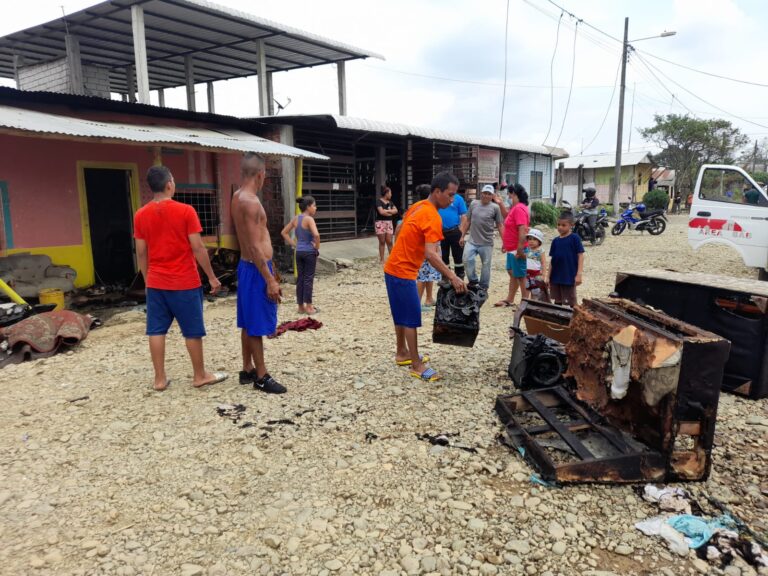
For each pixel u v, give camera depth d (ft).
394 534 9.09
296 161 41.01
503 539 8.93
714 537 8.82
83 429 12.97
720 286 15.31
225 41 44.73
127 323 24.61
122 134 24.89
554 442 11.84
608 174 130.11
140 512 9.73
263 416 13.47
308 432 12.62
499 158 67.82
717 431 12.89
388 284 15.78
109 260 32.63
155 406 14.21
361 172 55.93
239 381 15.88
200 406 14.16
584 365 12.17
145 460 11.50
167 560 8.50
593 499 9.98
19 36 43.06
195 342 15.26
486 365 17.15
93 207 31.60
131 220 33.30
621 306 13.07
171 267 14.58
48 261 28.17
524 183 76.48
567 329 15.79
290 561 8.47
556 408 13.46
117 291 31.27
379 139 53.83
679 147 124.67
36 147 28.53
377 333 21.49
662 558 8.49
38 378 16.70
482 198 25.11
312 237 24.86
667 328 11.46
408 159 57.11
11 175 27.66
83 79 45.78
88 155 30.71
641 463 10.31
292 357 18.24
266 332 14.71
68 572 8.23
